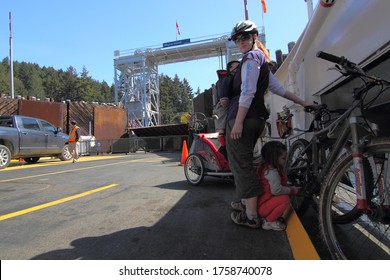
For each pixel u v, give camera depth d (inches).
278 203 112.8
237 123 102.8
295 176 126.5
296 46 209.2
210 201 167.0
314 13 156.9
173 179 250.2
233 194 184.5
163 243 105.0
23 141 411.5
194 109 820.0
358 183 74.4
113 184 230.7
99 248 101.9
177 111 4704.7
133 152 869.2
